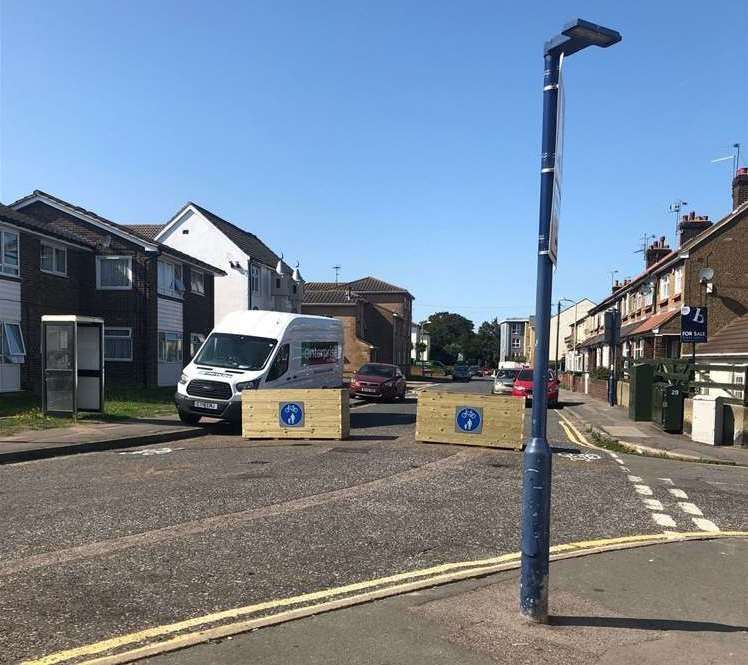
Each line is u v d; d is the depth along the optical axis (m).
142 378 27.14
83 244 26.14
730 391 17.12
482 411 12.65
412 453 11.73
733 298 25.23
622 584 5.10
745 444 13.89
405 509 7.48
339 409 13.47
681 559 5.81
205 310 33.78
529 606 4.24
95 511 7.14
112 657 3.65
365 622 4.18
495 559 5.70
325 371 18.19
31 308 23.25
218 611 4.41
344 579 5.11
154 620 4.23
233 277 39.12
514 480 9.38
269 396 13.72
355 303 56.84
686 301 25.62
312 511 7.29
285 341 16.09
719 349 19.00
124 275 27.30
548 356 4.16
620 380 27.06
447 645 3.88
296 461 10.72
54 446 11.48
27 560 5.44
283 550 5.82
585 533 6.75
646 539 6.52
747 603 4.75
